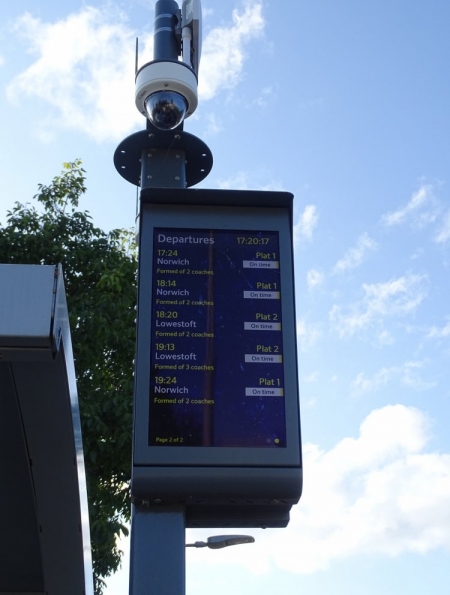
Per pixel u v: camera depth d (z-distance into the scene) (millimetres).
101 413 10367
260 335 4367
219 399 4168
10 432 4672
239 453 4043
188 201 4641
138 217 4984
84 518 5117
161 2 5445
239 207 4688
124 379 10984
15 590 5633
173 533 4008
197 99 5102
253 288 4492
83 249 11820
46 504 4902
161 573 3941
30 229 11859
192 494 3955
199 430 4078
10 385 4348
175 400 4133
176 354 4254
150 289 4406
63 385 4246
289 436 4117
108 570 10328
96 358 10930
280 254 4602
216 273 4508
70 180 12430
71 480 4785
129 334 11047
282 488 4000
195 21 5297
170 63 5020
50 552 5176
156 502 4023
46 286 3543
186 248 4547
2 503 5125
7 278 3539
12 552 5469
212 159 5273
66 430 4500
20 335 3465
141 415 4074
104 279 11188
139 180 5352
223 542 10305
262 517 4207
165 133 5125
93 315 10898
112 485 10477
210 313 4391
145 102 5062
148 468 3955
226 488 3967
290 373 4281
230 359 4281
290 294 4496
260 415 4152
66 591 5402
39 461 4672
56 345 3607
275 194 4672
